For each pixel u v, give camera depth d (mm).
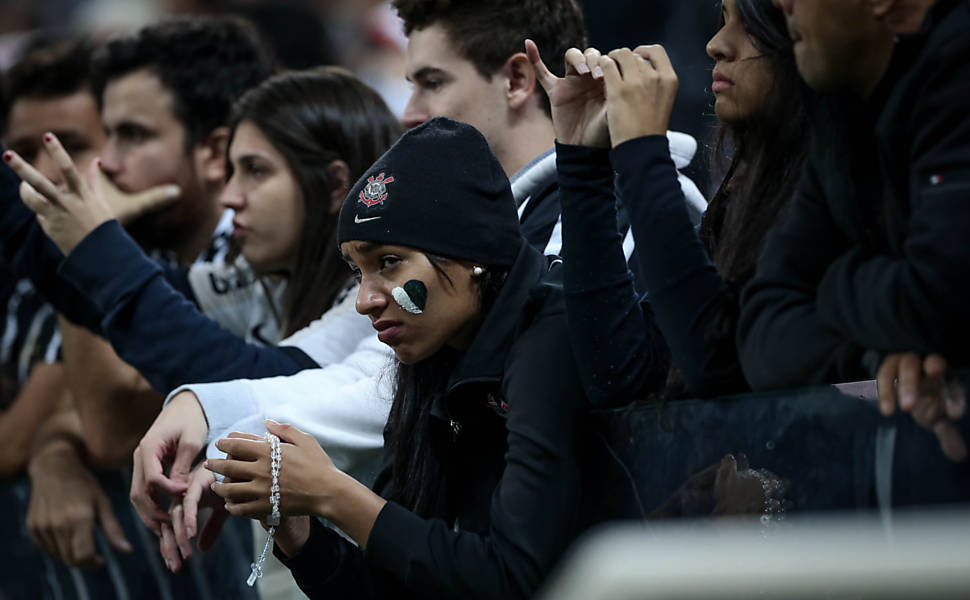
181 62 10836
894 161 4453
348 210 5809
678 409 5137
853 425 4461
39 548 11008
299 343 8172
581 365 5426
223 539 9609
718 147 6363
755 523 4715
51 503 10531
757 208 5320
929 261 4195
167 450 7211
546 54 8266
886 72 4449
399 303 5648
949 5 4410
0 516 11359
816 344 4660
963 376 4152
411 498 6047
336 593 5926
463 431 5980
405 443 6109
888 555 2021
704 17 13242
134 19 19297
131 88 10758
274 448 5617
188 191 10812
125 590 10344
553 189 7246
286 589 7703
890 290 4332
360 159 8875
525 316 5719
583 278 5445
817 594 2186
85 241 8094
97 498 10531
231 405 7266
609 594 1970
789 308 4789
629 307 5484
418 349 5758
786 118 5273
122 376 9945
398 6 8570
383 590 5977
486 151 5871
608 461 5461
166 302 8023
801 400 4641
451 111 8188
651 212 5152
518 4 8227
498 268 5816
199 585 9828
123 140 10773
